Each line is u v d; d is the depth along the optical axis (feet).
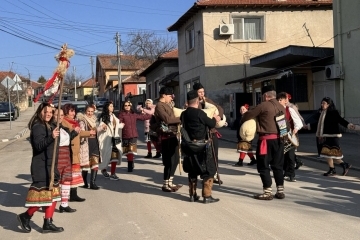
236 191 28.60
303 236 19.07
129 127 36.70
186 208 24.45
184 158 25.63
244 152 38.63
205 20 88.22
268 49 89.66
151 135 42.80
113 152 33.94
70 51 20.81
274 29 89.86
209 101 28.84
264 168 25.98
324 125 33.27
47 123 20.43
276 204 24.94
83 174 30.68
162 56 118.52
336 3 62.28
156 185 31.45
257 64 74.69
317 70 69.05
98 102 170.91
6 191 30.60
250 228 20.36
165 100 28.73
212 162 25.45
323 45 90.99
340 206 24.26
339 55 62.08
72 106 25.13
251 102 82.43
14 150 60.08
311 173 34.83
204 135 25.12
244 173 35.40
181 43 103.50
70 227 21.56
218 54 88.74
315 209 23.67
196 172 25.55
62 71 20.43
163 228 20.74
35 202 20.17
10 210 25.30
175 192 28.89
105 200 27.04
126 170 38.34
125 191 29.55
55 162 20.51
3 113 116.06
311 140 56.95
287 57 66.95
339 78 61.82
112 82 229.66
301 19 90.48
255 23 89.97
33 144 19.74
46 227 20.66
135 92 204.03
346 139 55.16
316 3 89.04
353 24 59.57
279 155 25.98
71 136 23.82
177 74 108.99
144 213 23.62
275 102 26.09
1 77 190.90
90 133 26.78
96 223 22.06
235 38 89.25
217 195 27.48
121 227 21.17
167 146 28.68
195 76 94.58
